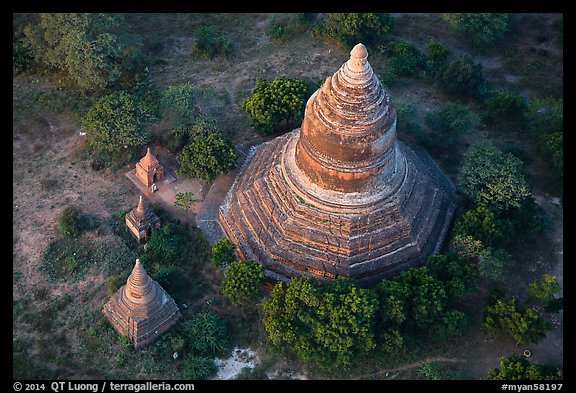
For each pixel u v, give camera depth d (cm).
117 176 8912
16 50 10019
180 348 7425
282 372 7369
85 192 8762
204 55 10325
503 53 10525
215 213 8544
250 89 9969
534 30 10769
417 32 10806
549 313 7825
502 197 8206
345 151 7275
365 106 7112
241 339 7594
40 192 8750
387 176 7706
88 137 9181
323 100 7275
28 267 8062
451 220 8381
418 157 8825
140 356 7400
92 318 7662
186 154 8594
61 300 7794
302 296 7319
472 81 9719
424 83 10131
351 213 7688
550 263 8275
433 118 9350
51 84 9881
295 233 7819
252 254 8062
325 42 10606
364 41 10481
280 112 9075
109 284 7862
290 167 7969
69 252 8206
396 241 7875
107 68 9706
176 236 8281
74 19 9669
